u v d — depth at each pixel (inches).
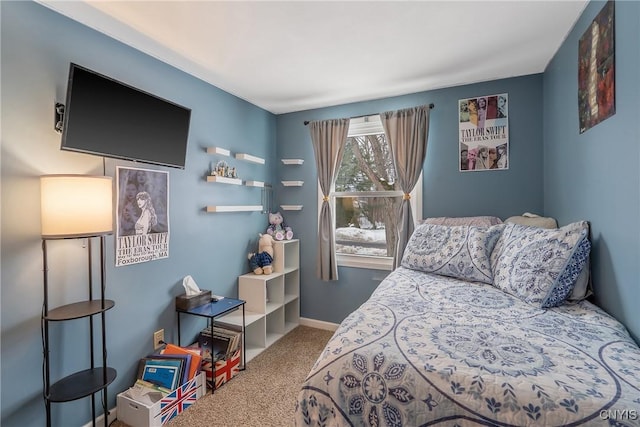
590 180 61.0
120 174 74.7
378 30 72.3
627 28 46.9
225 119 108.5
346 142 126.0
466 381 34.6
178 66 89.5
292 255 133.9
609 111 52.7
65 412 64.7
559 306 57.9
